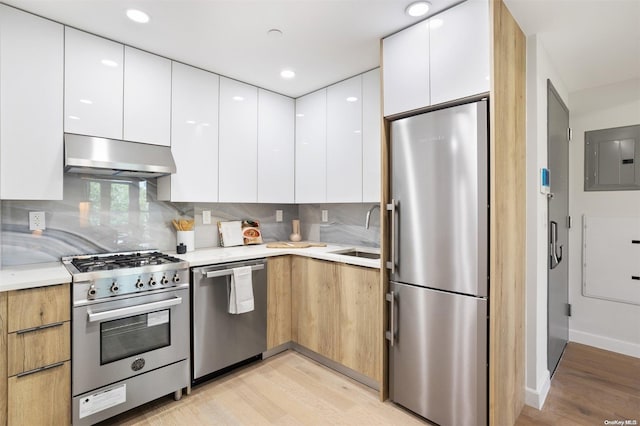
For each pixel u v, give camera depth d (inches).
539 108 86.7
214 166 105.7
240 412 80.5
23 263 83.0
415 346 77.9
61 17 75.4
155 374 80.7
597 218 118.5
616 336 115.7
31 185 74.2
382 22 76.8
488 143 65.9
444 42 71.2
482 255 66.5
